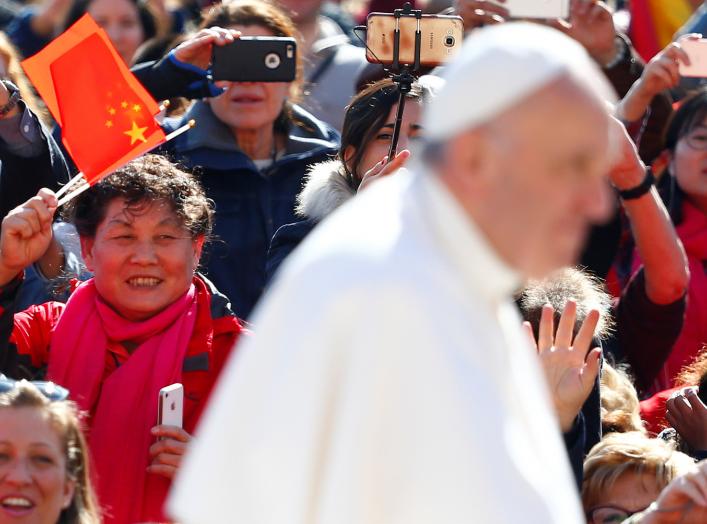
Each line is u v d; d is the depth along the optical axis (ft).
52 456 34.88
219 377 42.75
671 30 77.92
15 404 35.12
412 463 19.80
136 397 41.60
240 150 56.54
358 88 58.03
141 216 42.86
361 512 19.84
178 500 20.57
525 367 21.85
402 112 44.68
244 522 20.11
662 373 55.36
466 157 20.21
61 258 50.19
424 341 19.83
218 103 57.00
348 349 19.83
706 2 73.82
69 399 41.88
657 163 60.54
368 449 19.80
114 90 42.93
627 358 53.47
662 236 51.03
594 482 39.73
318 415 19.93
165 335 42.63
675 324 52.54
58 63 43.11
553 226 20.35
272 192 56.85
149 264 42.73
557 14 59.72
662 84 56.13
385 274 19.89
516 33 20.34
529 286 44.16
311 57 70.38
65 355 42.65
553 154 19.81
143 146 42.86
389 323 19.76
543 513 20.34
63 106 43.06
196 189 44.57
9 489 34.27
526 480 20.26
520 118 19.79
